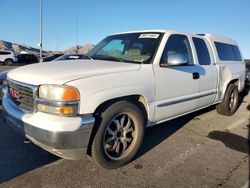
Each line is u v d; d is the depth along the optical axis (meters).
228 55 6.34
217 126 5.66
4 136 4.60
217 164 3.88
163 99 4.15
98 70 3.45
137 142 3.76
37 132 3.07
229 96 6.32
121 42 4.66
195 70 4.84
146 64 3.94
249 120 6.24
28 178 3.31
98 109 3.37
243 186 3.33
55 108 3.03
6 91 4.02
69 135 3.01
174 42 4.52
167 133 5.08
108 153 3.54
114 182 3.31
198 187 3.27
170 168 3.70
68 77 3.16
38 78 3.22
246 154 4.27
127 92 3.52
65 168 3.58
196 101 4.96
